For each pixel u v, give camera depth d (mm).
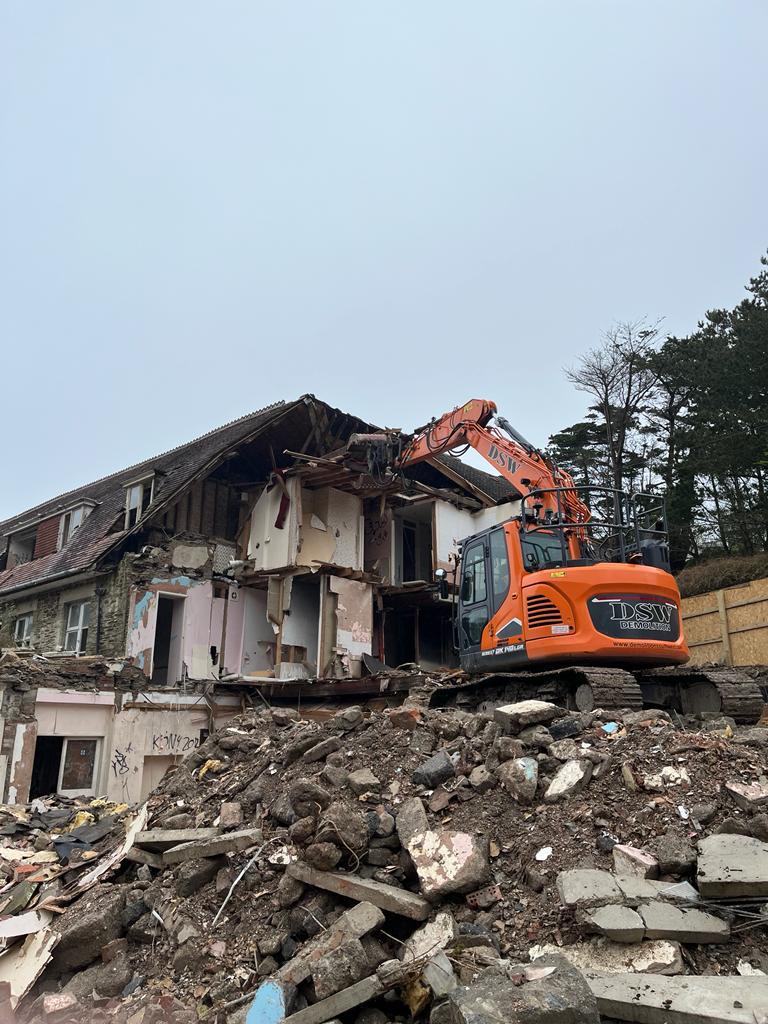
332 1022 4578
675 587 10039
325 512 19328
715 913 4594
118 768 15664
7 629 21203
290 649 18375
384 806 6445
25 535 24062
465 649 11367
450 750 7051
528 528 10484
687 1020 3672
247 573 18875
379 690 15469
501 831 5859
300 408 19562
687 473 29453
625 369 34375
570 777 6043
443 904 5348
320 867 5828
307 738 7852
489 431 14133
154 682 18703
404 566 22641
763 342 25953
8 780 13891
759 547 28016
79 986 5973
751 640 17672
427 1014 4500
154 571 17797
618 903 4672
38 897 7477
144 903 6531
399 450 16219
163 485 18844
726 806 5512
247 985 5340
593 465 35062
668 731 6645
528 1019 3633
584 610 9492
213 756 9094
